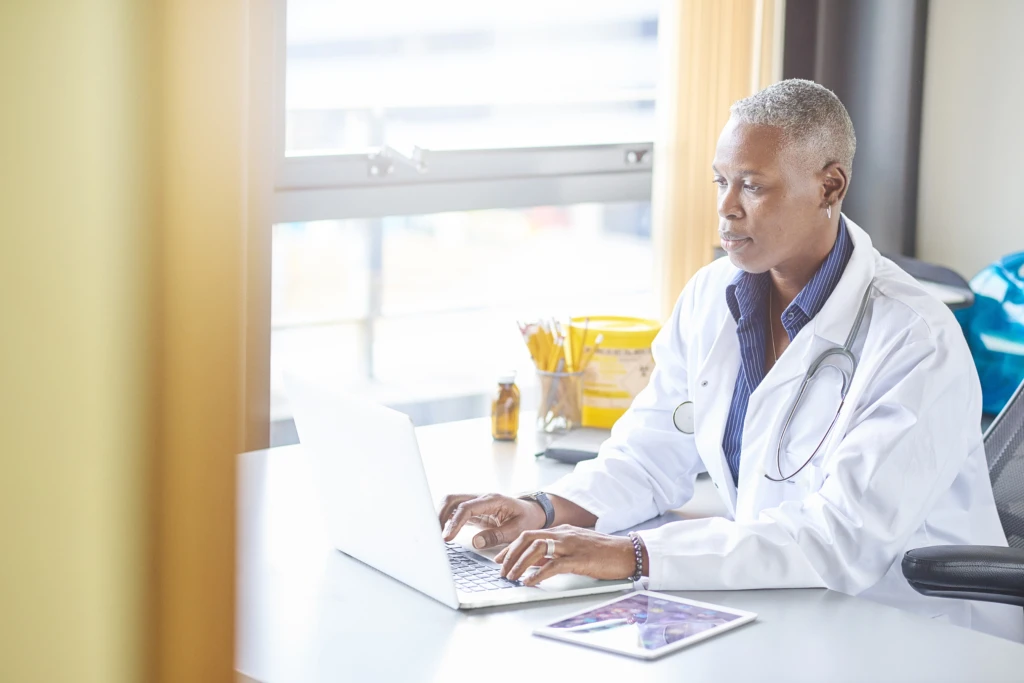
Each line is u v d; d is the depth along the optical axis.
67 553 0.66
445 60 3.36
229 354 0.77
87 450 0.67
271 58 1.97
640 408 1.82
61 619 0.67
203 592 0.77
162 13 0.70
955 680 1.11
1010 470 1.75
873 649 1.18
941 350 1.50
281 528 1.56
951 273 2.47
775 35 3.05
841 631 1.23
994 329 2.39
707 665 1.13
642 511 1.69
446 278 4.15
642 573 1.36
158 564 0.74
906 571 1.41
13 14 0.61
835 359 1.56
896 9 2.96
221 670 0.78
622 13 3.33
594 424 2.15
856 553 1.40
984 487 1.64
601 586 1.34
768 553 1.36
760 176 1.55
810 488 1.55
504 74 3.45
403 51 3.30
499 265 4.21
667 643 1.18
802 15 3.08
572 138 3.16
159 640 0.74
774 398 1.60
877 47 3.00
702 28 2.90
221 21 0.73
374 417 1.28
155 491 0.73
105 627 0.69
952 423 1.48
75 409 0.66
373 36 3.25
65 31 0.63
